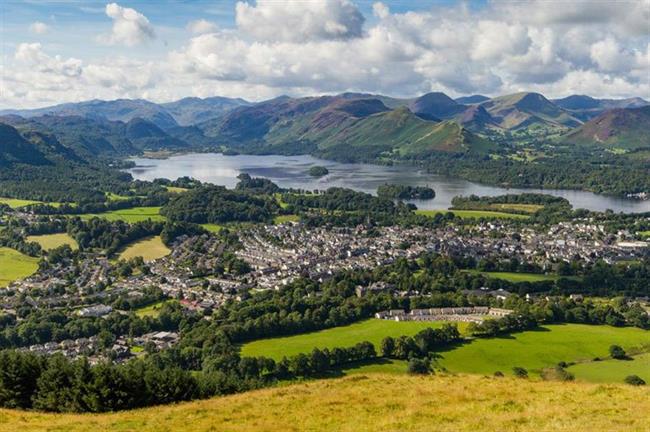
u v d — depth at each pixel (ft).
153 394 288.71
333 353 530.68
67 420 244.22
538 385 257.75
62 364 300.20
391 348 551.18
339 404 238.07
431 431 193.98
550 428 188.24
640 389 240.32
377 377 296.51
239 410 240.94
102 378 278.05
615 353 549.13
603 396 229.04
